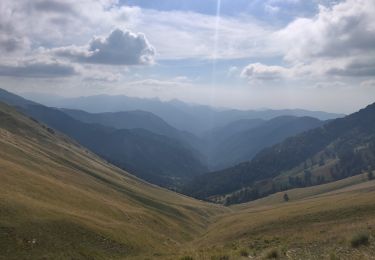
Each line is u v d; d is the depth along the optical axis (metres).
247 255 29.30
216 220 160.12
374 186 143.50
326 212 62.84
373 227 36.28
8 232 41.72
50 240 44.03
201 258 28.94
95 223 57.94
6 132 157.62
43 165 115.94
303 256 26.50
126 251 51.56
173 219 127.25
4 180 65.88
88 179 131.50
